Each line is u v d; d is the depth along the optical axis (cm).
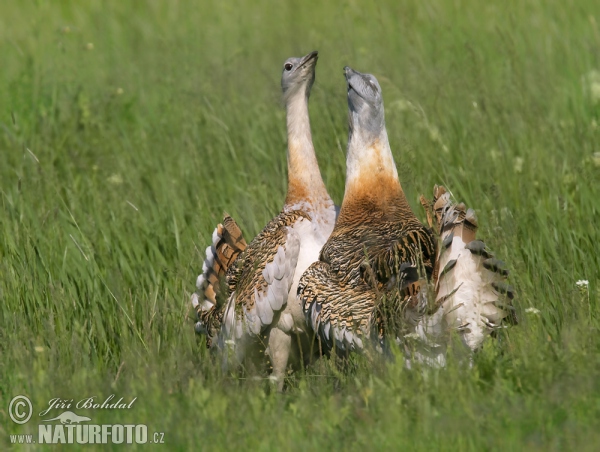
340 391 1322
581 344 1262
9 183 2256
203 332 1614
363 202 1507
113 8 3981
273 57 3030
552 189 1920
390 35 3147
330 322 1353
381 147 1515
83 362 1491
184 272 1730
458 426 1092
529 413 1111
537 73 2614
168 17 3825
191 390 1280
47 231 1923
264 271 1504
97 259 1842
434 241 1359
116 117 2711
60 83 2914
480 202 1881
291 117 1644
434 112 2342
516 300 1438
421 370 1227
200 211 2000
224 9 3791
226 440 1145
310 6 3709
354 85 1509
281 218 1591
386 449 1078
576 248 1684
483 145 2164
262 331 1529
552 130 2239
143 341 1548
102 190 2219
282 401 1287
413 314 1265
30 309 1659
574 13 3241
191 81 2867
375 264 1362
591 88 2450
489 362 1232
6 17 3897
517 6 3350
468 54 2786
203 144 2425
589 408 1117
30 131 2628
